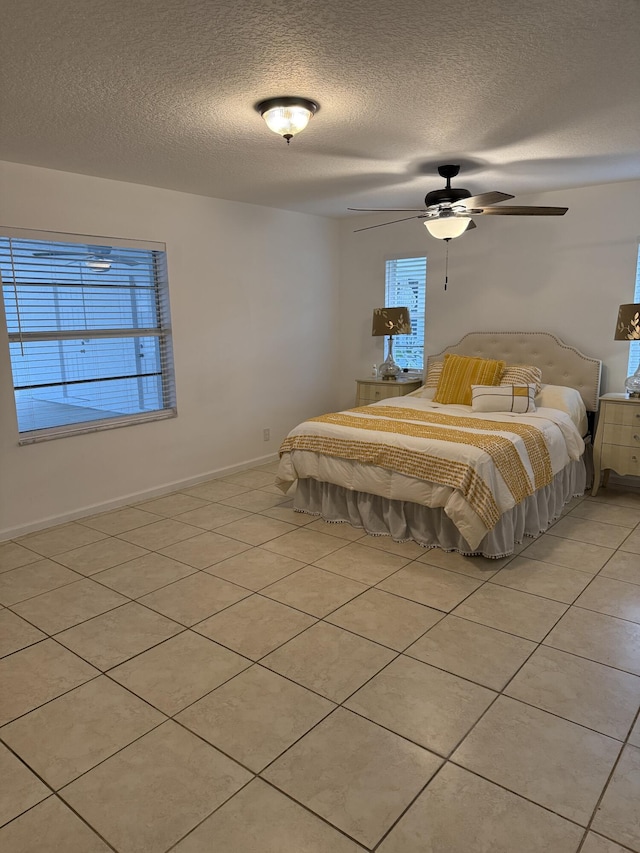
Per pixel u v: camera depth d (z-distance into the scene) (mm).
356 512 3838
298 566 3275
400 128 3004
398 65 2248
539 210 3609
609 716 2041
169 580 3123
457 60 2217
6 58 2127
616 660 2363
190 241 4629
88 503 4168
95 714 2084
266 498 4527
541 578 3096
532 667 2320
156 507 4344
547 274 4875
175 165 3684
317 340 5980
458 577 3117
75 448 4047
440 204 3734
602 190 4523
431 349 5629
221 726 2014
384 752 1883
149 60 2166
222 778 1788
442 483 3246
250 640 2537
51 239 3762
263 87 2441
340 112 2760
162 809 1681
